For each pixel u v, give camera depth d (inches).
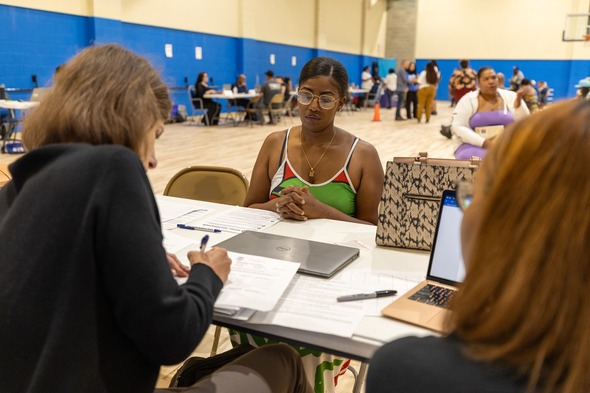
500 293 21.7
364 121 523.5
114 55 38.6
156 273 33.3
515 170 21.7
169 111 41.1
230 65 528.7
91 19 382.0
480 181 24.3
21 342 34.2
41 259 33.5
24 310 33.9
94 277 33.3
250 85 546.6
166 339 33.9
